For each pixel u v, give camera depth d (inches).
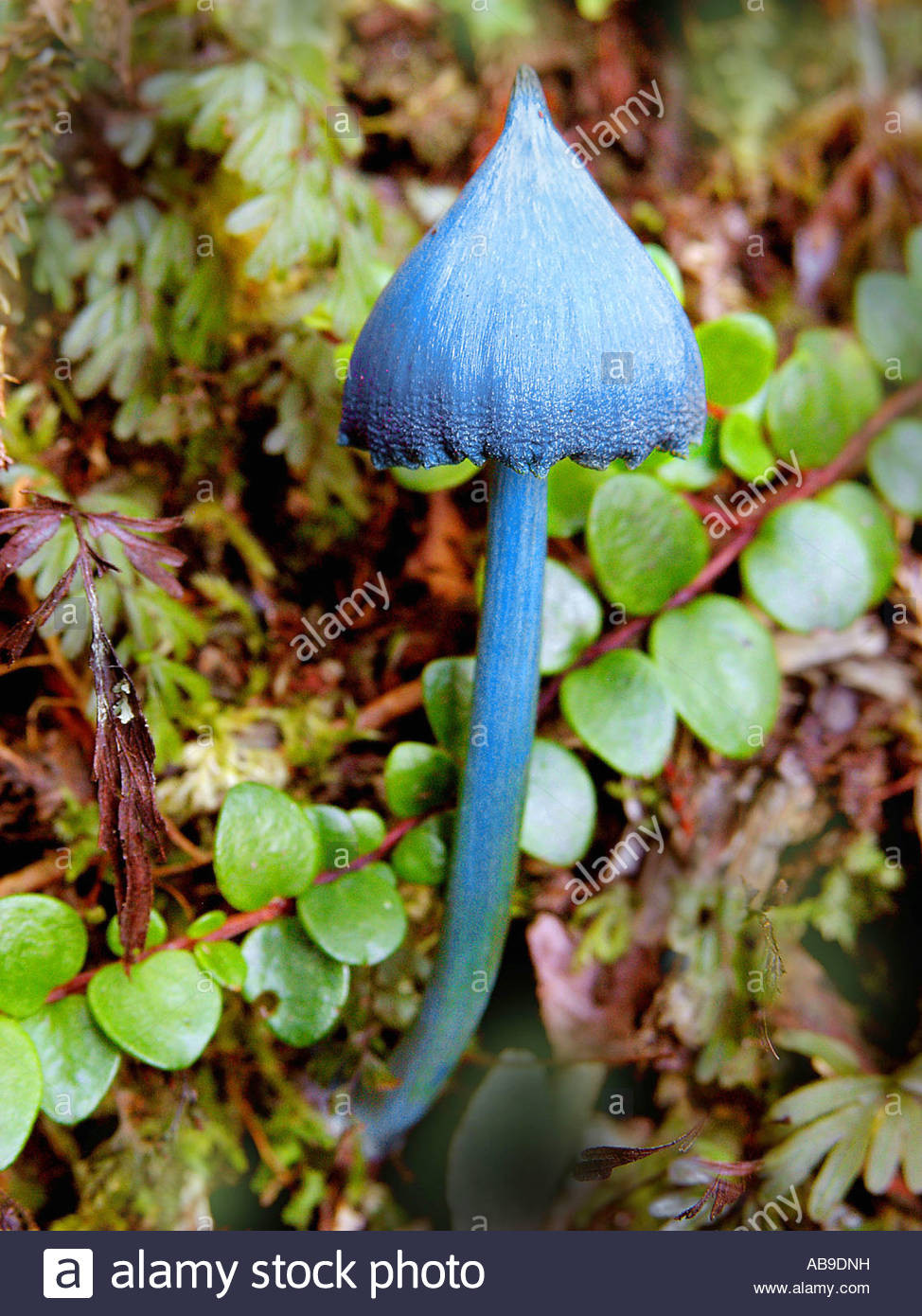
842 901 7.0
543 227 5.0
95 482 6.7
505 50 7.2
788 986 6.8
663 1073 6.6
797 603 6.6
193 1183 6.3
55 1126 6.2
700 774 6.9
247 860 5.8
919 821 7.0
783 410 6.7
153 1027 5.6
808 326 7.6
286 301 6.6
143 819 5.4
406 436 5.1
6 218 6.3
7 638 5.3
